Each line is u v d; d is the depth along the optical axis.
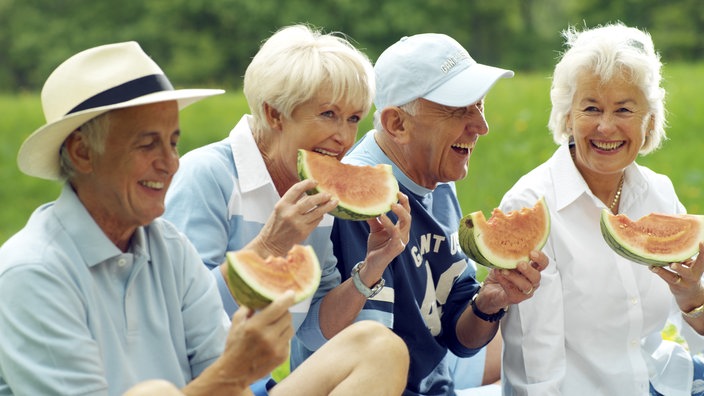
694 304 5.77
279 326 4.21
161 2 47.94
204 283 4.87
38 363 4.24
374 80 5.55
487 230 5.61
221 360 4.27
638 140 5.84
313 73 5.29
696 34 48.22
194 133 21.50
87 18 48.81
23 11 49.53
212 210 5.46
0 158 21.53
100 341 4.43
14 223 18.05
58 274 4.32
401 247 5.42
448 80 5.80
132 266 4.59
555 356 5.85
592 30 5.99
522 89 23.11
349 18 46.53
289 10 46.97
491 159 16.98
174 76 46.56
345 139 5.45
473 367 6.71
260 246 5.05
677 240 5.58
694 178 15.64
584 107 5.84
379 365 4.80
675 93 21.69
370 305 5.66
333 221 5.84
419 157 5.93
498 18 51.06
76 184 4.54
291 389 4.84
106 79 4.44
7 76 49.69
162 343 4.62
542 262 5.55
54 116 4.48
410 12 47.19
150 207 4.52
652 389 6.20
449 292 6.23
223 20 47.44
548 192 6.02
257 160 5.55
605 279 5.92
